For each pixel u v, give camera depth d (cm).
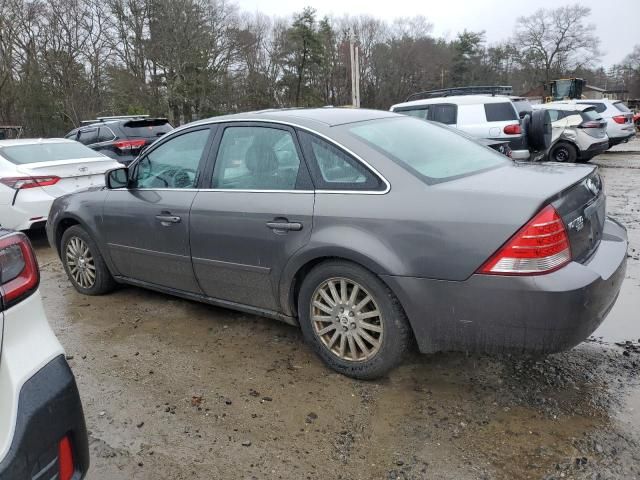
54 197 646
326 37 5478
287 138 332
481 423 273
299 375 328
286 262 322
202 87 3972
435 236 267
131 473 247
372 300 297
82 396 314
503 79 7819
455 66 7325
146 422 286
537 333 253
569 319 248
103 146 1214
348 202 298
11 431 164
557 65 7625
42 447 171
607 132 1488
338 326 316
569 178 289
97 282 469
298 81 4950
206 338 386
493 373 320
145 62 4028
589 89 7862
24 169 639
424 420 278
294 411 291
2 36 3466
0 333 171
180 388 319
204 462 253
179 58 3884
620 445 252
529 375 316
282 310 342
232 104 4391
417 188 283
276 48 4888
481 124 930
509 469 240
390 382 315
